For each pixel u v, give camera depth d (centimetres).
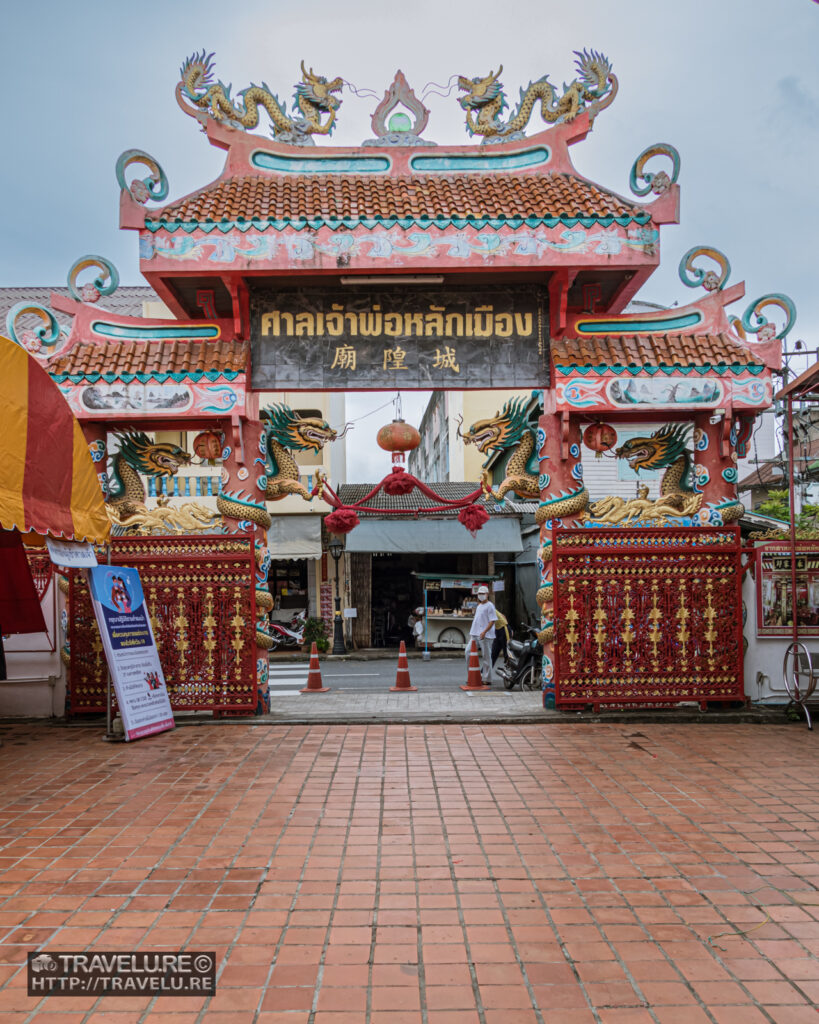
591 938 368
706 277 913
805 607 898
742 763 680
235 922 387
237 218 844
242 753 727
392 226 845
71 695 877
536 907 400
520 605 2186
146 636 845
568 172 927
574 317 909
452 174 934
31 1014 312
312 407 2083
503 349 898
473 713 885
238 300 874
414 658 1888
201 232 844
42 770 672
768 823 523
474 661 1236
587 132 923
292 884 430
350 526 947
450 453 2659
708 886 424
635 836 500
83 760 706
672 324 916
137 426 909
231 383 863
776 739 773
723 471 893
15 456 645
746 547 899
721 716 852
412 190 898
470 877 438
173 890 423
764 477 1933
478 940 367
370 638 2117
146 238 842
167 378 861
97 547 877
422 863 458
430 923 384
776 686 891
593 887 424
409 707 953
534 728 829
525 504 2073
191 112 918
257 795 593
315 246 842
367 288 896
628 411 877
